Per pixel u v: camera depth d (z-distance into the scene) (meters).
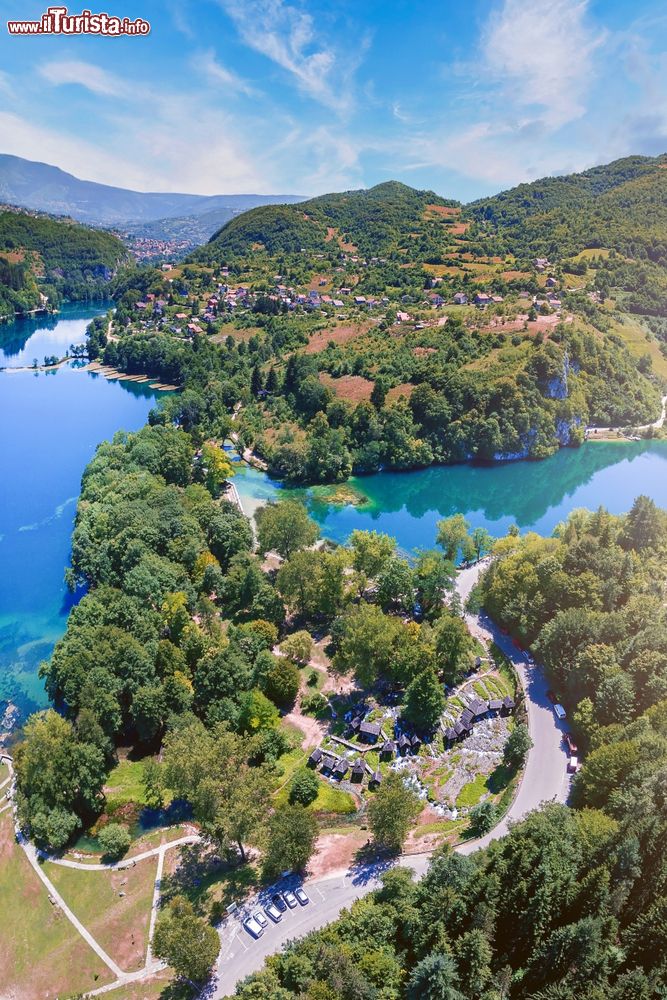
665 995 49.44
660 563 119.44
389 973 59.03
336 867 76.75
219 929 69.75
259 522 155.00
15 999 67.06
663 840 61.28
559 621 104.56
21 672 117.44
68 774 86.25
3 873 80.19
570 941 54.69
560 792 84.31
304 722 103.06
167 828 86.19
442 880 65.25
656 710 83.62
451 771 91.94
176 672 103.81
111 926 72.88
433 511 187.88
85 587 141.38
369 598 130.50
